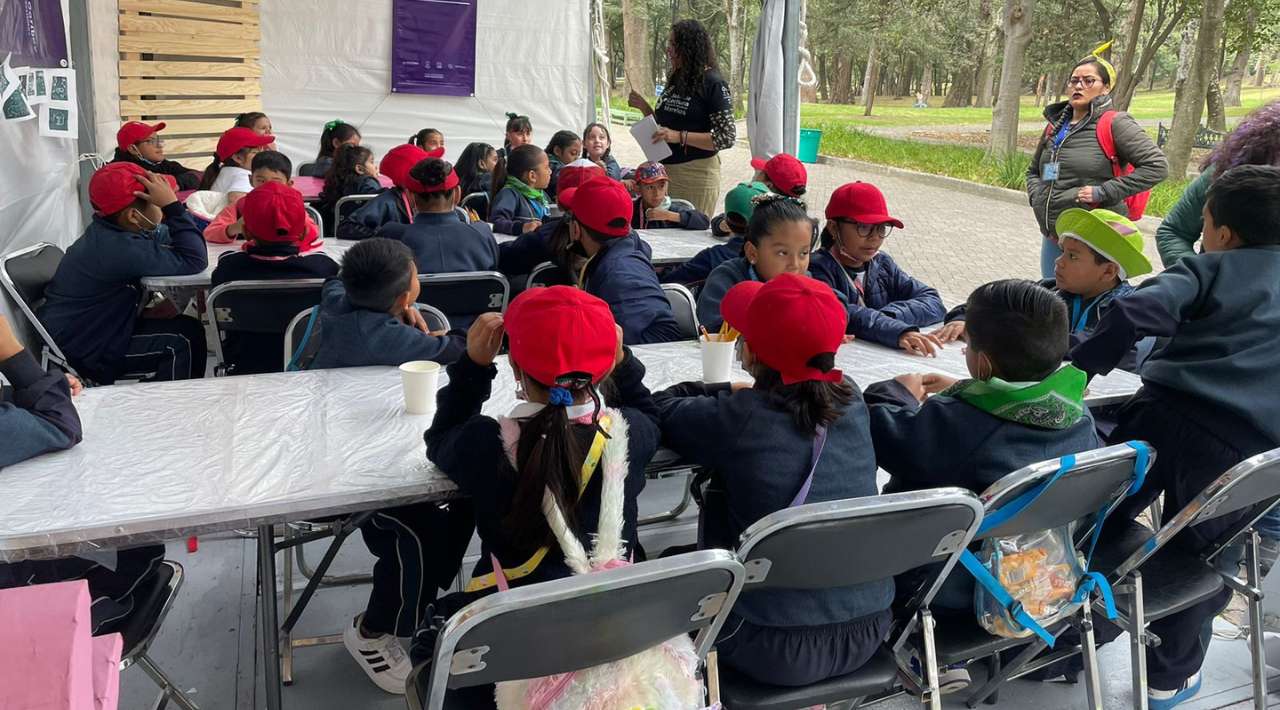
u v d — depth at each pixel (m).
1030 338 1.75
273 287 2.95
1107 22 19.89
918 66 36.97
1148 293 2.09
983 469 1.78
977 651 1.84
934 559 1.65
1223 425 2.05
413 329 2.34
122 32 5.76
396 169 4.23
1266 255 2.09
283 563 2.67
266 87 7.31
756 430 1.66
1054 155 4.39
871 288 3.02
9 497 1.54
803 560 1.52
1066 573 1.87
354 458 1.75
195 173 5.75
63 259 3.17
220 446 1.78
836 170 16.64
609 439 1.49
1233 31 15.37
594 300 1.51
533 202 4.84
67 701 0.88
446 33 7.55
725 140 5.27
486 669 1.30
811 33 29.28
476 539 2.92
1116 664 2.45
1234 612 2.77
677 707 1.40
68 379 1.94
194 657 2.30
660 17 25.64
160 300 3.72
